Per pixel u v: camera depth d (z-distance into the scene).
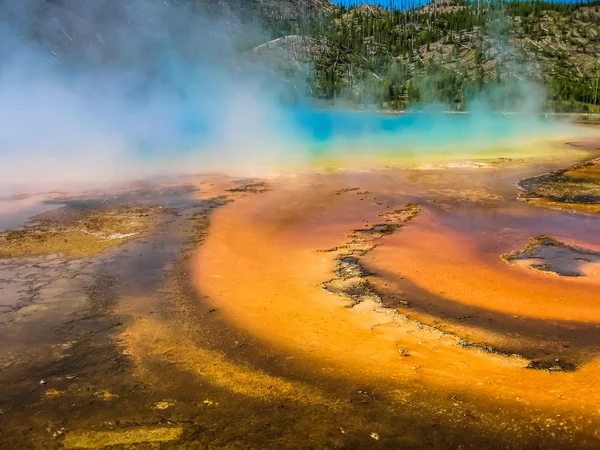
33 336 6.38
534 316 7.00
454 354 6.02
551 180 16.69
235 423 4.79
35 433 4.66
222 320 6.84
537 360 5.90
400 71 77.12
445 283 8.14
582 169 18.81
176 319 6.86
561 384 5.38
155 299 7.47
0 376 5.54
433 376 5.54
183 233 10.55
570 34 88.31
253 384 5.41
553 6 97.81
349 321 6.84
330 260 9.11
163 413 4.94
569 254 9.50
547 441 4.54
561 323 6.80
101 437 4.61
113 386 5.38
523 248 9.85
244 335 6.45
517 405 5.02
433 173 17.86
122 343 6.25
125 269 8.59
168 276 8.31
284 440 4.57
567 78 73.81
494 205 13.32
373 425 4.76
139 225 11.04
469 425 4.75
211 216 11.85
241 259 9.12
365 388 5.33
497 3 95.06
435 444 4.51
